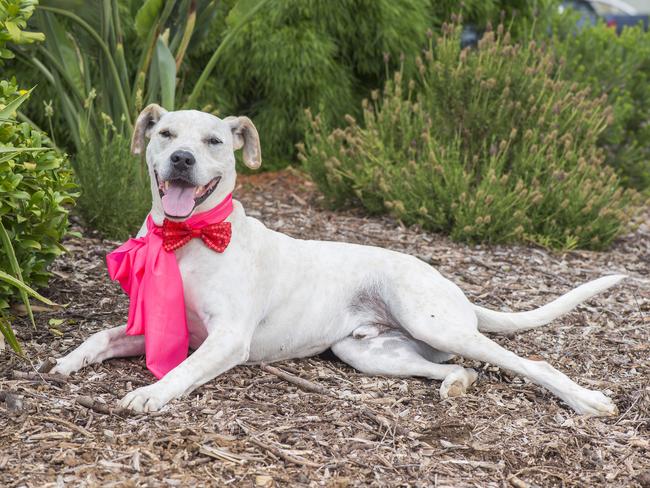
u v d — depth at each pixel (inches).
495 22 362.3
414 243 240.7
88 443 110.2
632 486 116.2
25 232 150.3
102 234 213.5
